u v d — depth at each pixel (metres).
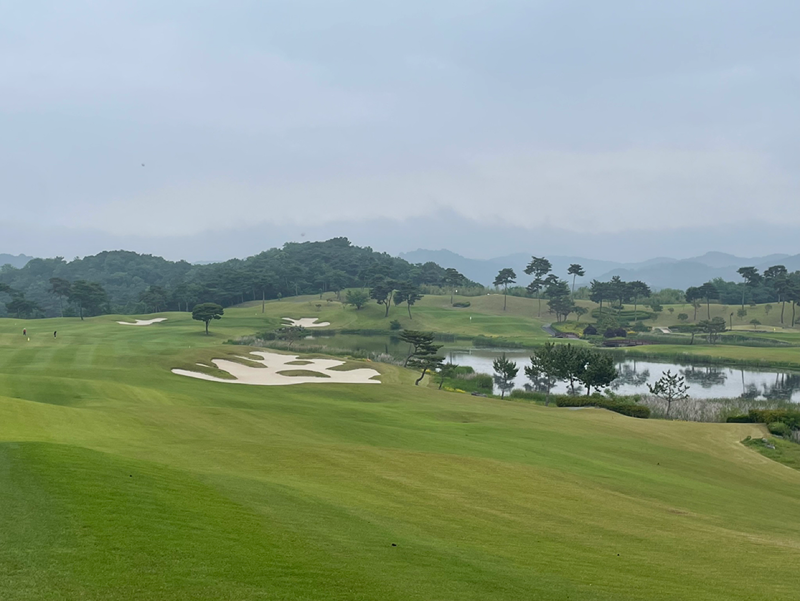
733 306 183.88
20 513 12.05
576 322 166.25
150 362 62.34
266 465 21.98
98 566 10.01
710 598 12.04
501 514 18.16
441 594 10.73
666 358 109.44
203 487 16.44
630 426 43.88
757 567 14.80
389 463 23.77
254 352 77.44
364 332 153.00
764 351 113.31
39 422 25.95
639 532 17.66
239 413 34.56
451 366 85.56
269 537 12.84
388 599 10.16
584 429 40.91
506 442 33.38
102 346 77.00
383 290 176.62
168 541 11.58
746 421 49.28
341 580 10.80
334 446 26.33
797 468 35.38
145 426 28.67
